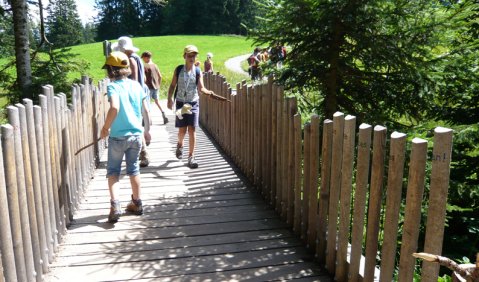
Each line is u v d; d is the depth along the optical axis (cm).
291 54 517
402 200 455
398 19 459
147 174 620
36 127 346
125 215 477
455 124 559
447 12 465
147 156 657
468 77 491
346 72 497
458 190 547
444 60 473
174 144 799
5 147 281
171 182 585
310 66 506
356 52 489
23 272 303
